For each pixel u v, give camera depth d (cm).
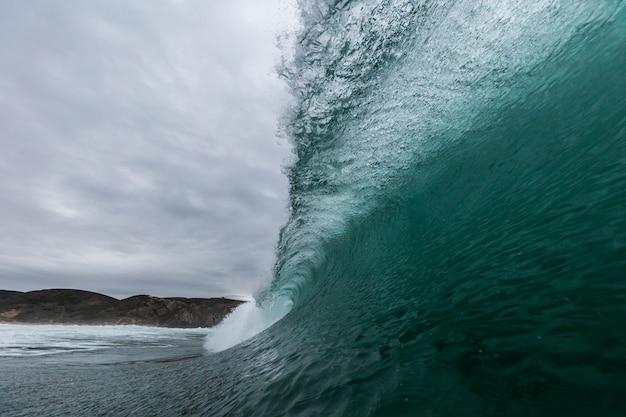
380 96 555
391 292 320
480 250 267
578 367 112
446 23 472
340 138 612
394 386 156
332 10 509
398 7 489
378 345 216
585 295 145
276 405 196
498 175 354
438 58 493
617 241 163
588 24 356
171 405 292
